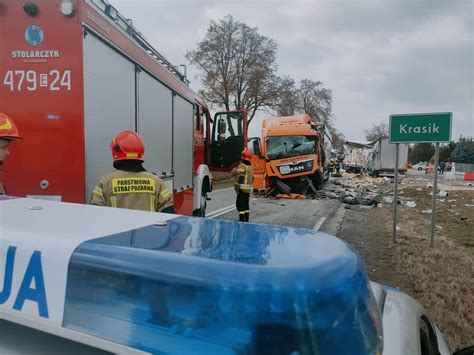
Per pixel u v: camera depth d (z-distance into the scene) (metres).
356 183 26.02
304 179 15.64
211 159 9.49
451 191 19.80
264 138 15.70
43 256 1.19
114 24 4.11
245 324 0.95
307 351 0.94
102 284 1.10
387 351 1.41
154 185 3.00
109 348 1.02
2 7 3.48
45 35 3.48
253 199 14.95
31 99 3.53
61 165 3.54
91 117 3.68
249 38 40.72
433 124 6.97
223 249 1.21
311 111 54.72
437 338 1.93
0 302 1.22
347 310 1.04
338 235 7.91
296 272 0.99
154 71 5.38
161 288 1.04
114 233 1.38
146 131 5.13
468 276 5.20
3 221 1.50
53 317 1.13
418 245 6.90
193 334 0.99
